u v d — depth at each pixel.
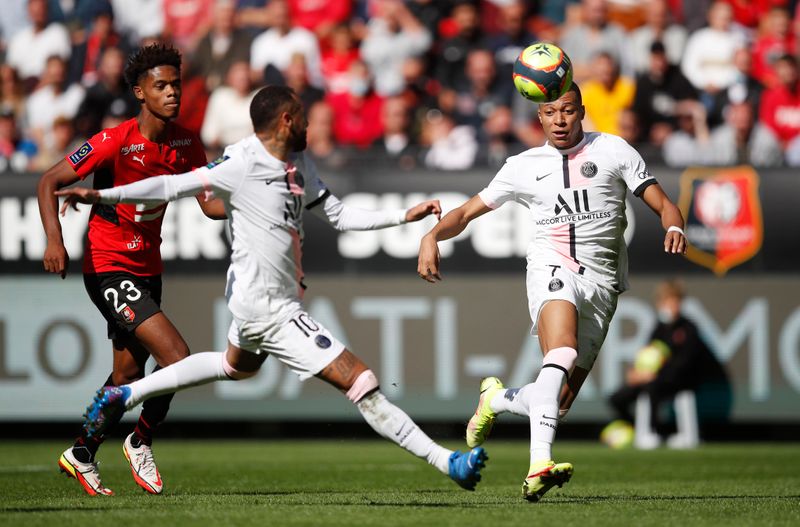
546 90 20.44
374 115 50.44
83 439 22.16
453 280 42.38
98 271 22.20
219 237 42.19
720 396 42.50
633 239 42.53
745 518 17.92
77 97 51.28
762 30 53.88
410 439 18.16
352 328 42.38
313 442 44.47
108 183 22.45
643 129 48.88
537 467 18.89
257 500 20.67
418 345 42.38
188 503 19.91
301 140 18.58
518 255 42.34
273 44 51.62
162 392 19.55
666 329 42.19
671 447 42.12
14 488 24.41
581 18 52.56
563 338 19.95
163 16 55.00
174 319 42.09
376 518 17.33
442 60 51.31
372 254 42.41
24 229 42.00
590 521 17.17
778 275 42.38
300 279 18.83
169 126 22.47
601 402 42.69
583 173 20.84
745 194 42.44
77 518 17.23
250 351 19.00
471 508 19.08
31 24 54.16
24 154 50.22
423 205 19.11
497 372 42.25
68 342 42.06
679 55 52.09
